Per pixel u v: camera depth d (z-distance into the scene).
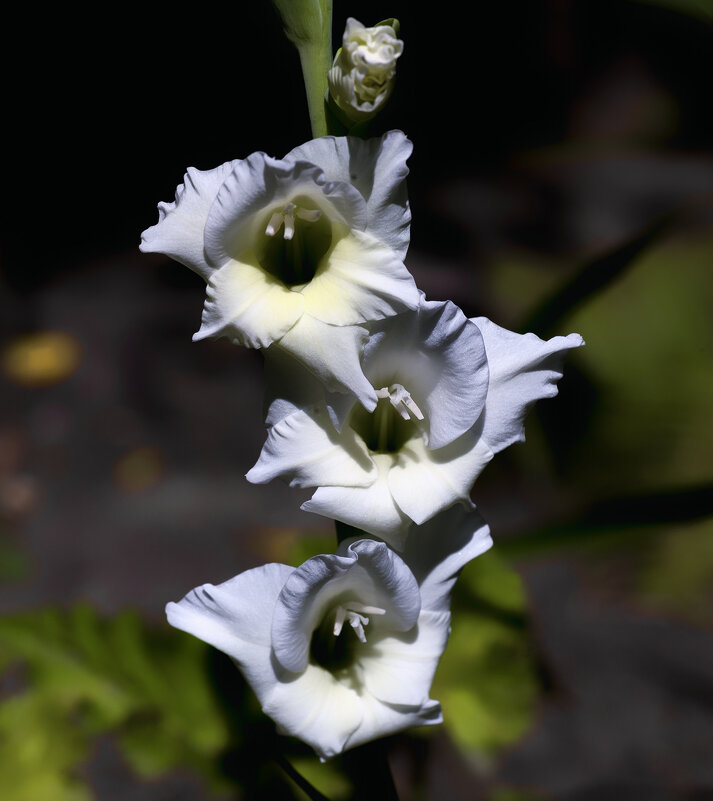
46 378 2.99
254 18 3.79
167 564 2.26
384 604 1.03
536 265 2.89
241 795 1.17
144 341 3.15
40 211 3.81
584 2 4.32
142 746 1.17
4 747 1.17
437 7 4.27
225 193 0.99
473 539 1.04
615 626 2.01
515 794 1.26
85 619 1.18
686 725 1.77
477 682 1.20
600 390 2.31
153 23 3.90
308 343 1.00
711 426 2.26
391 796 1.07
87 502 2.50
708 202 3.56
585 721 1.75
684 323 2.35
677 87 4.48
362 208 1.00
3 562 2.25
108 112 4.02
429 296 3.16
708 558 2.10
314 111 1.03
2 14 3.89
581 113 4.50
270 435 1.01
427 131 4.25
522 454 2.34
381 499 1.02
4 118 3.95
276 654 1.01
